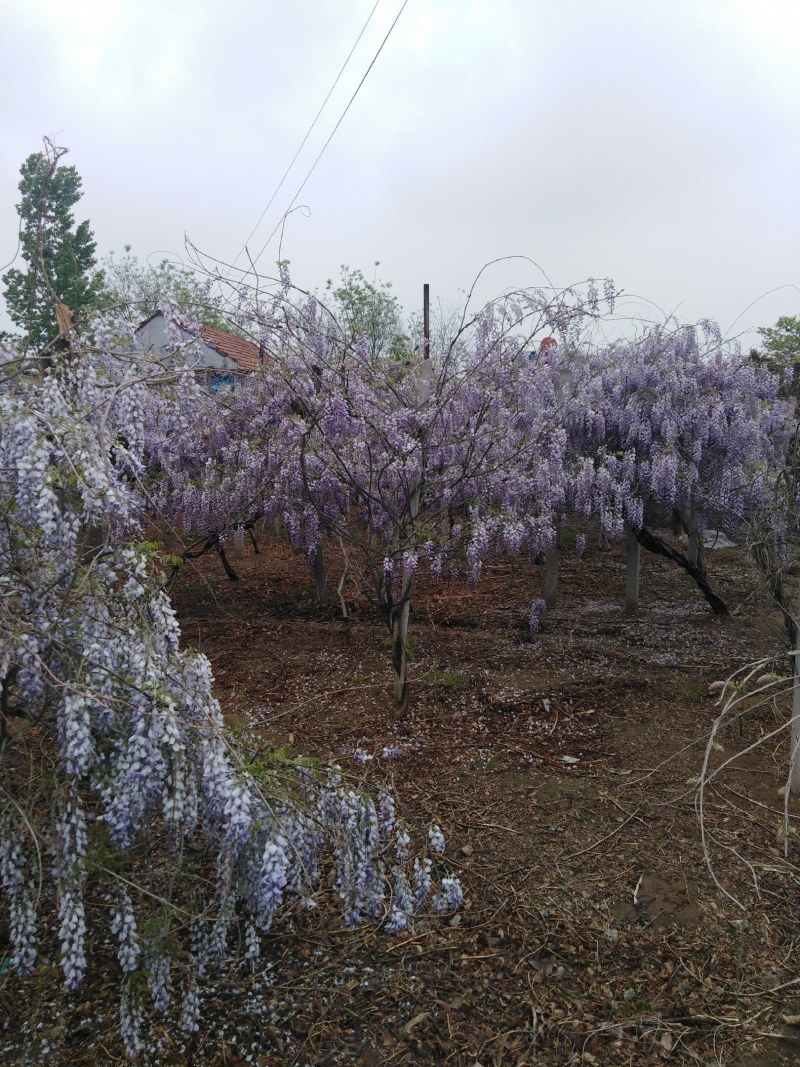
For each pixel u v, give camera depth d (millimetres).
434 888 2932
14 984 2436
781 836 3027
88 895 2736
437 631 6250
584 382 6176
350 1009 2396
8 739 2391
